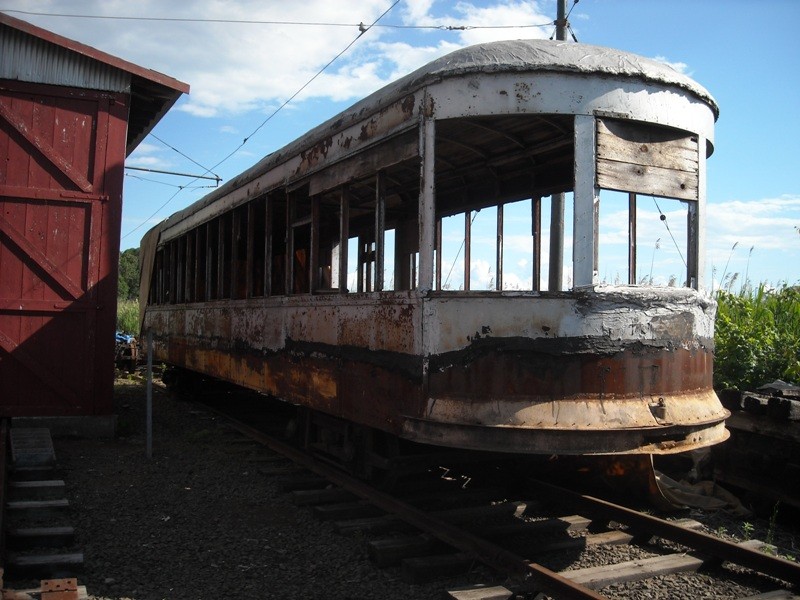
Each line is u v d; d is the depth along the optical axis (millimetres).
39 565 4598
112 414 9133
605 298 4969
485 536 5355
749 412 6453
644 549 5363
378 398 5785
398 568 4887
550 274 7109
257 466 7660
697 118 5453
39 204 8930
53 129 8977
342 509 5871
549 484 6430
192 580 4625
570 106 4992
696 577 4805
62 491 6199
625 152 5125
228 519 5879
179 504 6270
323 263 8609
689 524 5812
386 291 5707
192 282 11844
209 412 11430
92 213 9094
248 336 8891
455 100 5152
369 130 6039
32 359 8844
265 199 8656
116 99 9219
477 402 4957
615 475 6445
